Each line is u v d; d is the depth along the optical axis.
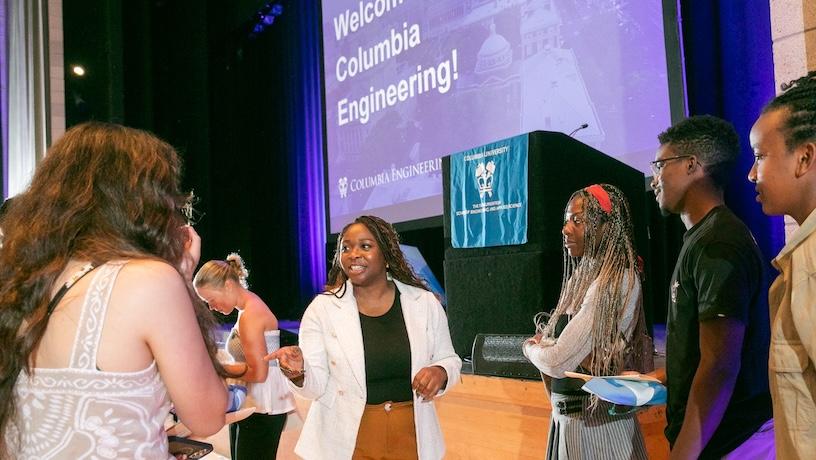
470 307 3.46
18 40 8.52
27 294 1.16
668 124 3.80
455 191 3.60
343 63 6.91
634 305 1.98
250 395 3.19
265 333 3.21
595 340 1.91
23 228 1.21
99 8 8.66
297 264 10.00
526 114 4.77
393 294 2.39
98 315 1.15
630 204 3.28
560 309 2.10
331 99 7.11
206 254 9.90
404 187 5.99
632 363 1.98
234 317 9.43
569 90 4.43
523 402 2.86
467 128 5.31
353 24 6.76
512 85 4.89
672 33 3.76
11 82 8.66
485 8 5.13
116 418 1.13
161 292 1.18
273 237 10.41
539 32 4.66
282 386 3.30
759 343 1.66
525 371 2.90
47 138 8.06
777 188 1.29
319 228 9.59
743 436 1.62
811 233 1.17
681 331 1.69
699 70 3.86
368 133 6.50
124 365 1.14
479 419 3.08
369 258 2.29
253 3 8.66
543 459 2.75
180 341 1.18
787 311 1.20
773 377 1.22
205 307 1.33
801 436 1.16
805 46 2.26
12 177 8.52
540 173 3.11
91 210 1.22
